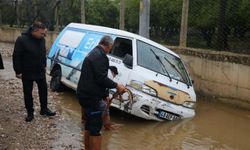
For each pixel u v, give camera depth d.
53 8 21.34
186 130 8.09
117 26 16.94
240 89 10.08
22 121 7.75
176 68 8.98
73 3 20.72
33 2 23.23
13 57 7.48
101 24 17.64
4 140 6.67
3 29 25.50
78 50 9.94
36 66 7.68
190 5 12.39
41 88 8.07
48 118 8.14
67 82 10.13
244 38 10.63
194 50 11.36
